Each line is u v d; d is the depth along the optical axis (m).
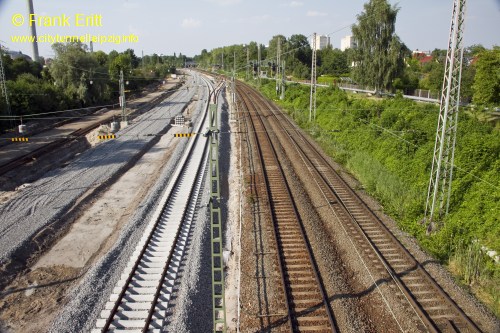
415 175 23.17
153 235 17.98
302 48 112.94
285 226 18.61
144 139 40.22
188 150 34.66
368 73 55.22
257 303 13.01
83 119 51.62
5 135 39.25
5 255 16.38
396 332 11.66
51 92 51.34
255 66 116.56
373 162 27.42
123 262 15.84
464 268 14.84
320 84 79.12
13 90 44.78
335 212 20.38
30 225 19.42
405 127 29.47
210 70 164.00
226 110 57.25
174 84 111.88
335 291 13.45
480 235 16.64
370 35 54.53
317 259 15.52
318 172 27.20
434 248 16.52
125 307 12.95
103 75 65.50
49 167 31.88
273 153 32.44
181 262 15.91
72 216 21.33
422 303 12.93
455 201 19.09
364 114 37.03
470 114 34.53
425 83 56.25
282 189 23.77
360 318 12.23
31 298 14.11
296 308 12.62
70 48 58.41
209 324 12.50
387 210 20.48
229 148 36.69
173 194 23.69
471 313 12.43
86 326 12.05
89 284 14.17
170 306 13.06
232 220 20.31
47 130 43.62
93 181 26.89
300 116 48.56
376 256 15.96
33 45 85.75
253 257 15.86
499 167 18.94
